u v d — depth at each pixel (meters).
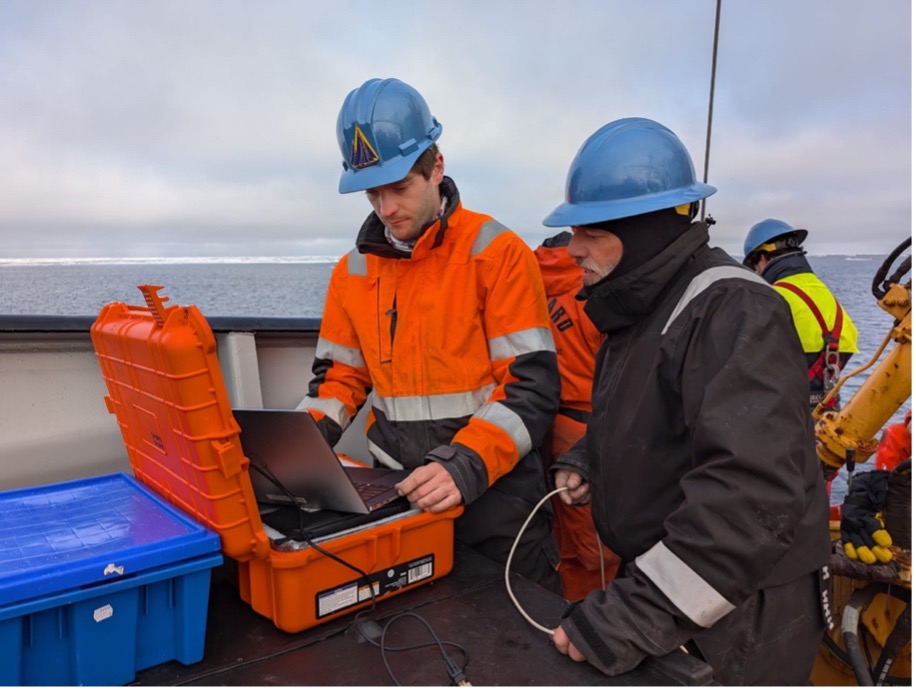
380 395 1.62
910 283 1.89
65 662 0.98
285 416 1.13
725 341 0.99
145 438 1.29
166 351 1.02
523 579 1.34
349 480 1.16
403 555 1.26
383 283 1.59
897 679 1.98
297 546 1.11
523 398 1.47
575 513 2.16
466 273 1.53
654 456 1.12
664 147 1.12
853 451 1.92
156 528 1.12
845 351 3.12
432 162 1.49
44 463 1.75
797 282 3.16
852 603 1.83
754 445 0.92
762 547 0.91
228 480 1.08
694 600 0.93
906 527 1.78
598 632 0.97
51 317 1.71
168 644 1.07
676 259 1.10
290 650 1.09
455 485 1.31
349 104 1.46
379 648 1.09
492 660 1.04
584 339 2.03
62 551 1.02
